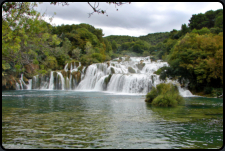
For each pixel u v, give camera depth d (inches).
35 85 2219.5
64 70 2379.4
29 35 530.9
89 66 2311.8
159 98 885.2
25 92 1736.0
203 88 1526.8
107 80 1927.9
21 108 781.3
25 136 390.6
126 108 782.5
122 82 1743.4
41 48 614.5
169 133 421.4
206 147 338.3
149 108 786.2
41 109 756.6
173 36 4143.7
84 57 2962.6
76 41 3846.0
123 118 576.4
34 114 642.8
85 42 3870.6
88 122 520.7
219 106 856.9
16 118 571.5
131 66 2544.3
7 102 994.7
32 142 354.3
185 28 3782.0
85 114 643.5
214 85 1491.1
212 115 633.0
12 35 447.8
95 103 951.0
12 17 454.3
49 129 445.4
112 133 418.6
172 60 1798.7
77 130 438.9
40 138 378.6
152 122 525.7
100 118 576.1
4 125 483.2
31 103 952.9
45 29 565.3
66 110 730.8
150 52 5319.9
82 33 4013.3
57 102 999.0
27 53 581.3
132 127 469.1
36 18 492.1
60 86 2212.1
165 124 502.6
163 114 647.1
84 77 2287.2
